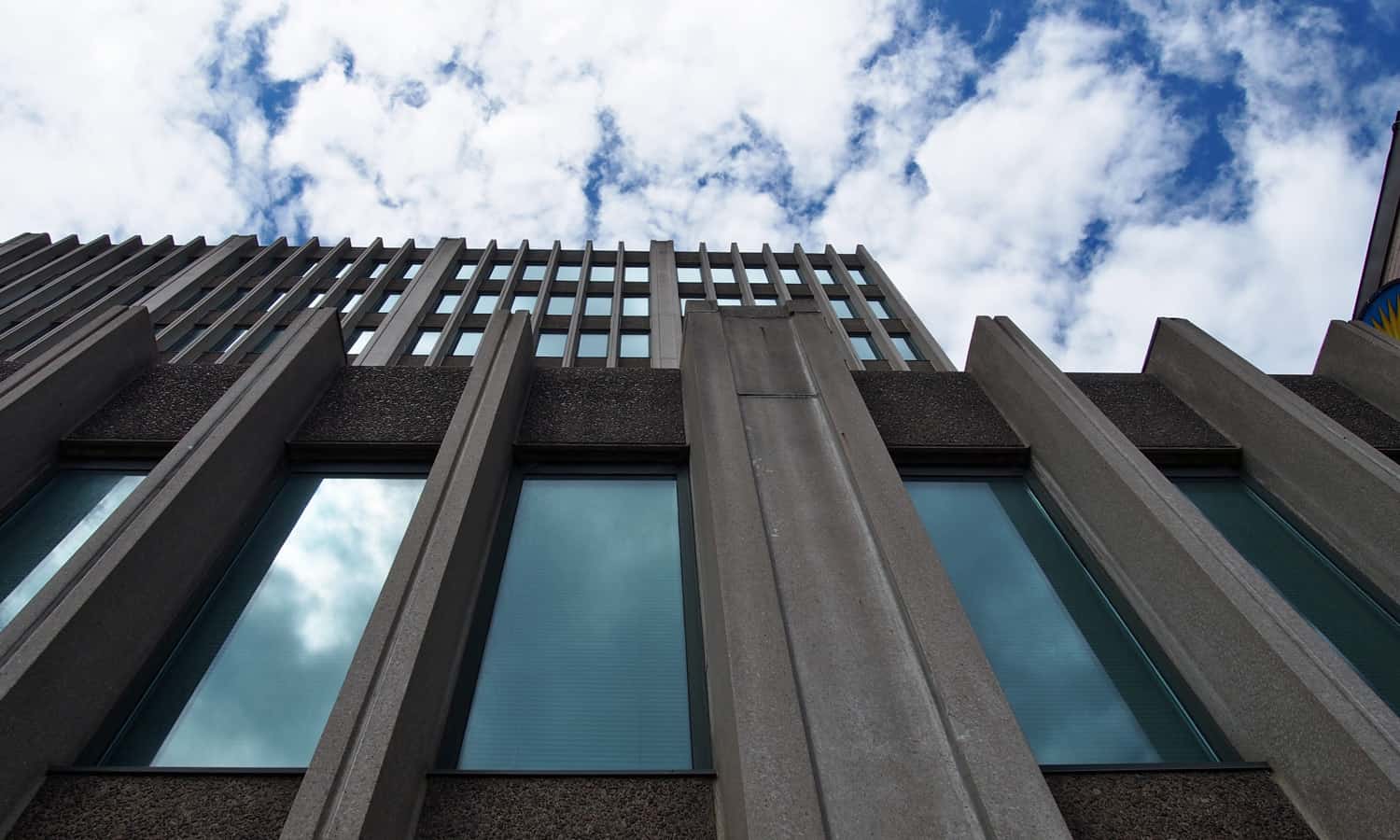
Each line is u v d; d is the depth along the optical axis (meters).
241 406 5.75
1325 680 3.99
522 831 3.75
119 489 5.76
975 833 3.36
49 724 3.74
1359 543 5.41
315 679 4.54
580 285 40.00
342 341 7.53
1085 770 4.14
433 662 4.12
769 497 5.05
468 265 42.28
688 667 4.76
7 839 3.49
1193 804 3.96
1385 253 15.10
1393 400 7.17
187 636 4.65
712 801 3.93
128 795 3.72
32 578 5.01
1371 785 3.59
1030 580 5.54
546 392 7.33
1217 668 4.51
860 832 3.34
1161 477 5.40
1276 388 6.56
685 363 7.31
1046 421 6.51
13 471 5.49
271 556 5.30
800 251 45.22
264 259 42.34
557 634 4.94
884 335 36.41
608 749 4.34
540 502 6.04
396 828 3.50
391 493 5.98
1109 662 4.92
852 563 4.61
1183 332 7.73
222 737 4.20
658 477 6.39
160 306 35.12
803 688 3.90
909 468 6.65
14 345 32.69
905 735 3.72
